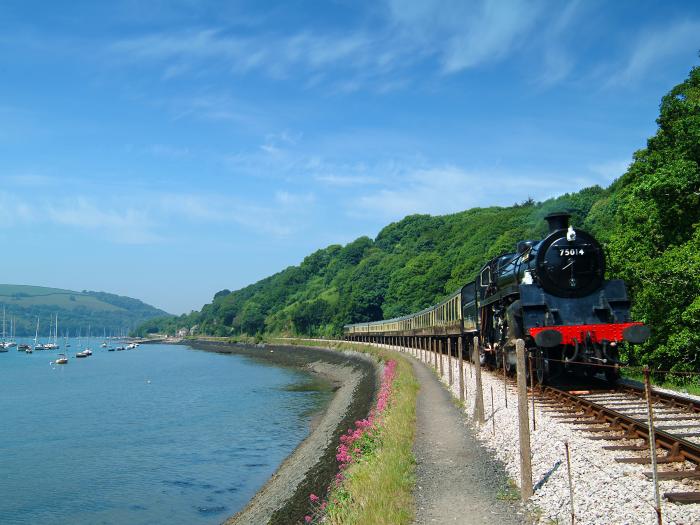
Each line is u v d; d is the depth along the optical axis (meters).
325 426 31.36
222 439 32.12
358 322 115.06
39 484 24.44
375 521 8.39
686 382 18.92
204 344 185.25
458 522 8.22
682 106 22.56
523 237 77.62
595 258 17.67
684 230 22.38
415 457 12.12
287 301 180.88
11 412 43.78
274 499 19.45
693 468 8.52
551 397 15.87
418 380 27.31
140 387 61.12
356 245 179.75
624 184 28.17
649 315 21.08
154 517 20.20
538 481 9.21
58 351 180.62
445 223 158.75
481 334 25.91
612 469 8.73
